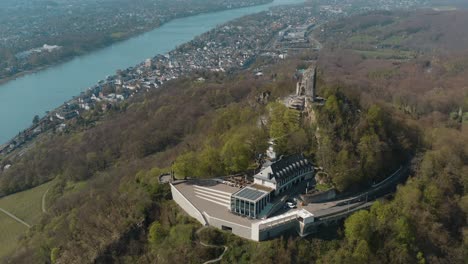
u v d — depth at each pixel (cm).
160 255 18112
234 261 16962
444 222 19838
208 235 17912
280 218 17525
